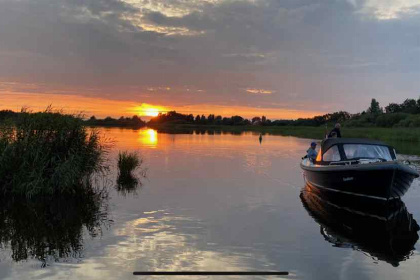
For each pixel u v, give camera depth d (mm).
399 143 38875
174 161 22312
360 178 11820
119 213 10609
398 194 12000
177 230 9117
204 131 84625
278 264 7211
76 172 13047
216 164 21391
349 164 12766
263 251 7852
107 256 7492
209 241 8383
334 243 8430
